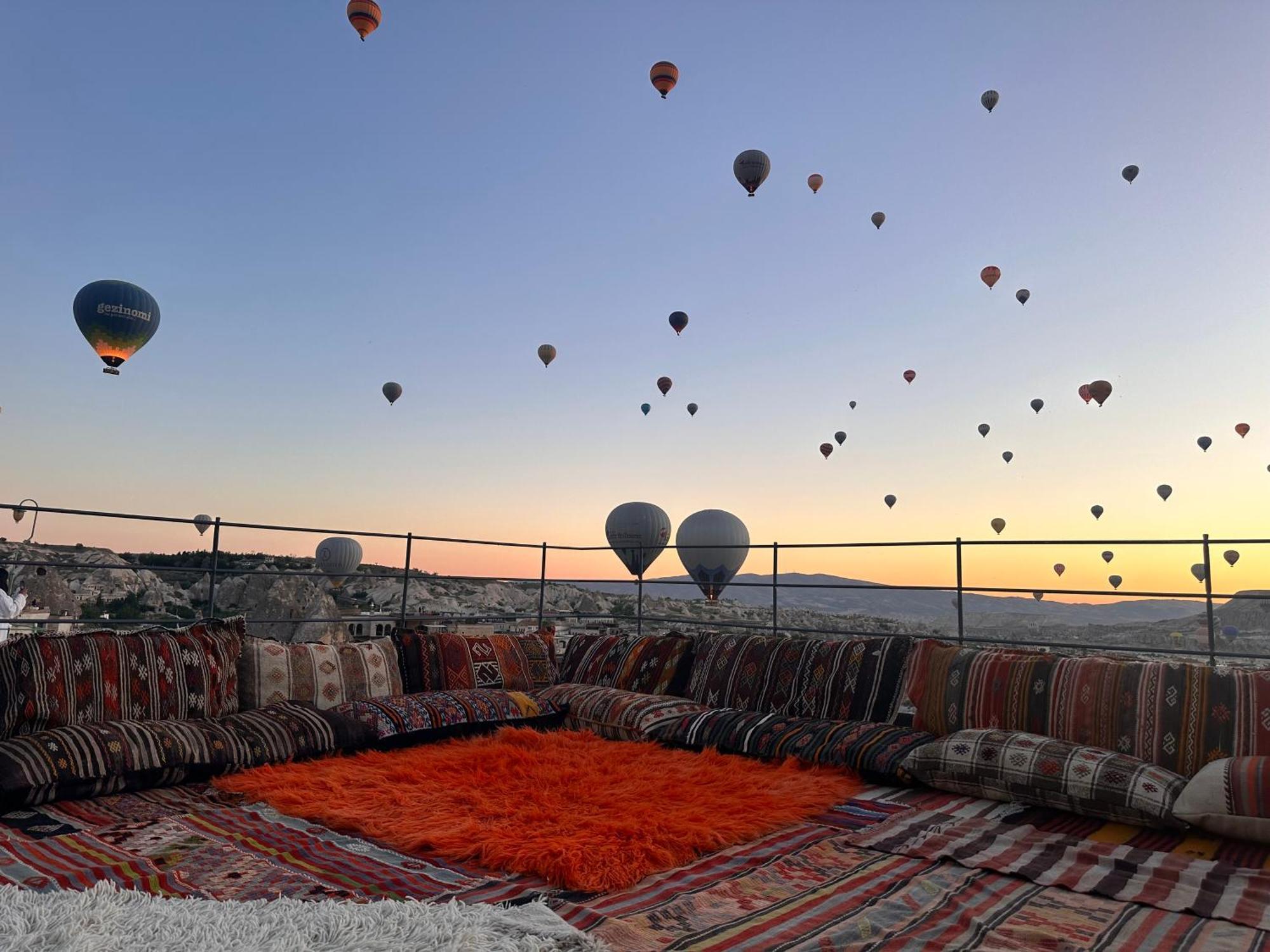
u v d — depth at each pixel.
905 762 2.86
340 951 1.22
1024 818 2.49
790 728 3.25
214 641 3.43
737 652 3.93
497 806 2.47
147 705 3.09
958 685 3.12
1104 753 2.59
